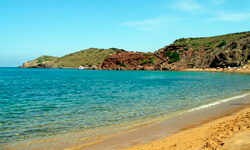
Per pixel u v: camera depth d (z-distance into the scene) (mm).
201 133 11320
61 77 85438
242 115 15375
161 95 28828
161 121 14938
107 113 17750
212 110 18453
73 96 28844
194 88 38188
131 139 11305
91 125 14195
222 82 51625
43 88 41281
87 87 42562
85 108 20000
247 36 150250
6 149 10203
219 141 8742
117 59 195000
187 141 10016
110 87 42188
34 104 22656
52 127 13812
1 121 15352
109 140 11234
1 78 78500
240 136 9016
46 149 10141
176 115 16750
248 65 124562
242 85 43219
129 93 31500
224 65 135125
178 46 188625
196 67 151250
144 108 19750
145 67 168625
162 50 198750
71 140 11344
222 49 150250
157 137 11508
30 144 10820
